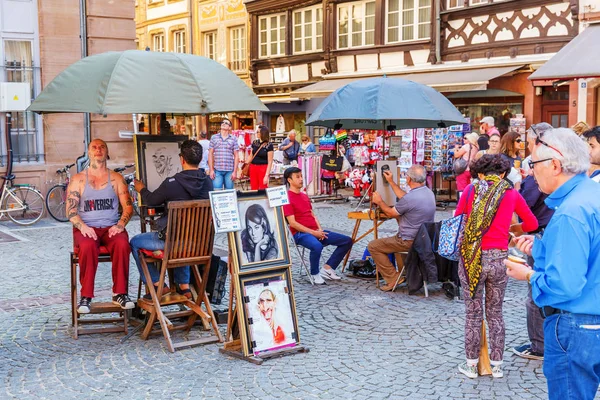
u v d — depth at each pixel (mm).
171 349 6207
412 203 8117
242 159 21672
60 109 6066
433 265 7871
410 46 21062
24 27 14266
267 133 15047
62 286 8711
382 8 21906
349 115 8156
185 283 6941
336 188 18359
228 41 28812
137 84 6023
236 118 28438
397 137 9492
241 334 5969
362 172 17531
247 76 28109
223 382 5484
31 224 13883
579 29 16438
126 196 6863
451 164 16812
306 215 8914
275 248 6195
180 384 5449
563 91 16984
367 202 17500
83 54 14805
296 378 5559
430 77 19406
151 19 32906
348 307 7699
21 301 7980
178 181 6418
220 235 12531
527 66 17375
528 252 3805
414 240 7961
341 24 23625
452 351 6164
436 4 19938
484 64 18594
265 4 26469
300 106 25312
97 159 6770
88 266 6555
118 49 15227
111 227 6727
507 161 5461
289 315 6215
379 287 8594
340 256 9008
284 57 26016
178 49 31609
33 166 14328
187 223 6332
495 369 5523
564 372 3352
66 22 14594
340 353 6160
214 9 29297
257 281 6082
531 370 5688
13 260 10320
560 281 3205
